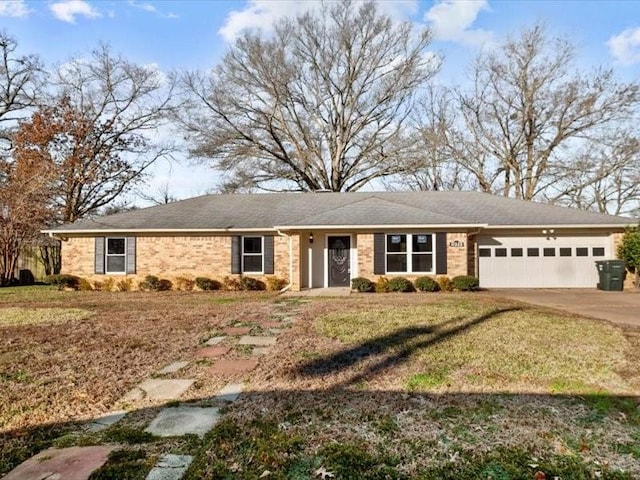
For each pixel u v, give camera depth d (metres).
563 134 24.55
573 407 3.66
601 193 26.20
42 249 21.14
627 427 3.28
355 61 25.22
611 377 4.45
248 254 15.44
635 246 14.34
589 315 8.77
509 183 26.77
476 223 14.09
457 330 6.85
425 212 14.98
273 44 24.41
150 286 15.10
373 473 2.61
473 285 13.68
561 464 2.72
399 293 13.41
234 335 6.71
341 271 15.21
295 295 13.00
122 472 2.59
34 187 18.25
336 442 3.01
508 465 2.71
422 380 4.36
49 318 8.50
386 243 14.27
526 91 24.97
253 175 26.31
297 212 16.64
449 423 3.33
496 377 4.45
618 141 23.58
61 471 2.61
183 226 15.38
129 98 24.39
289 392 4.05
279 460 2.75
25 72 22.83
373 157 26.12
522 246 15.49
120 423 3.37
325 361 5.09
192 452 2.86
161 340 6.36
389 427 3.26
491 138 26.62
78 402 3.83
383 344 5.89
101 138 23.84
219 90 24.77
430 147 26.12
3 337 6.60
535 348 5.66
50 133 21.44
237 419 3.41
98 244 15.55
